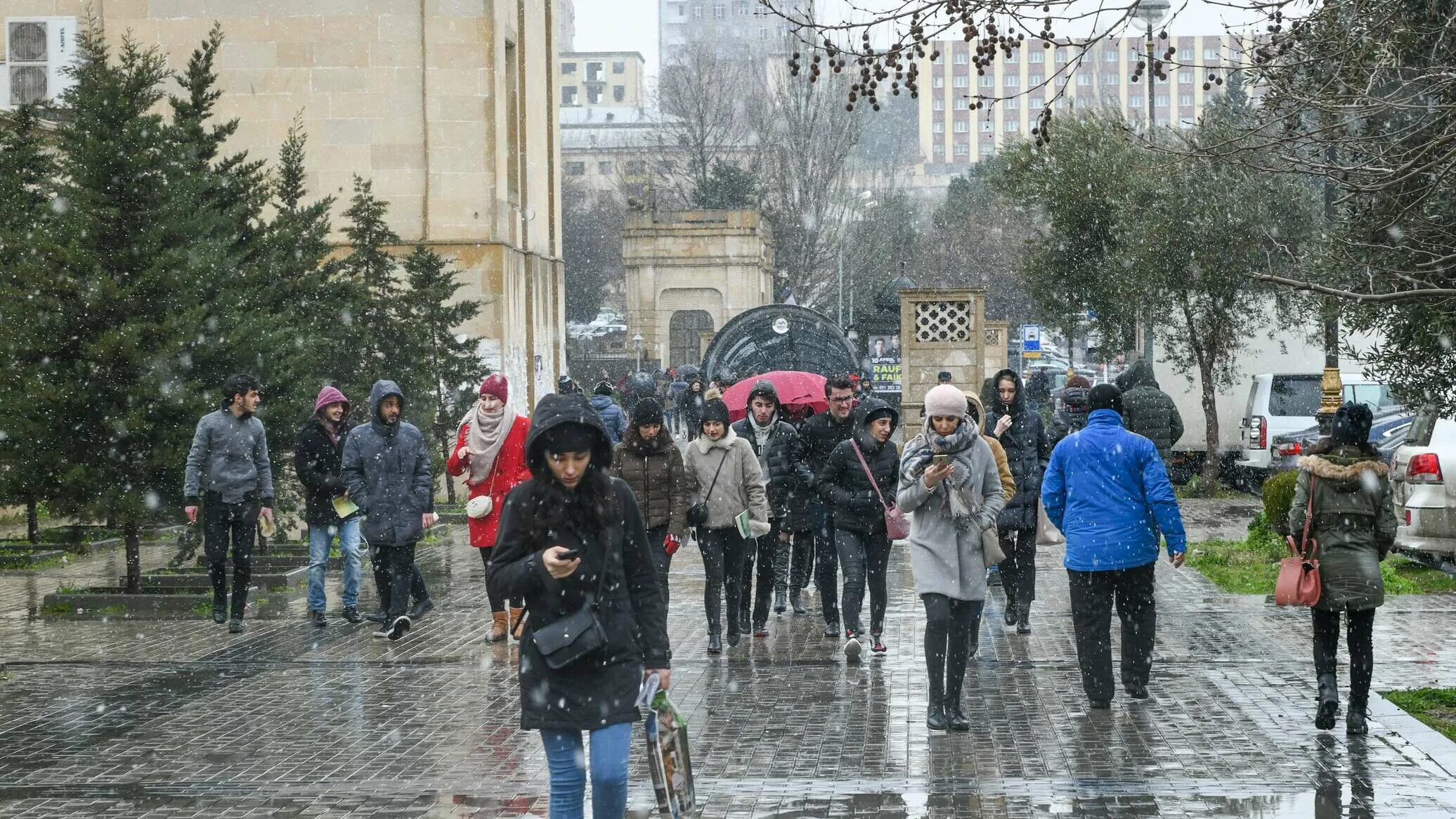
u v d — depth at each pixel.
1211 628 16.45
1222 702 12.61
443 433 31.58
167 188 19.58
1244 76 10.71
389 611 16.78
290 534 28.62
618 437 25.11
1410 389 13.29
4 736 12.01
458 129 37.62
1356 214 12.55
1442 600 18.39
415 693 13.56
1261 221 32.47
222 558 17.34
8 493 18.59
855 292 93.62
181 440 18.66
